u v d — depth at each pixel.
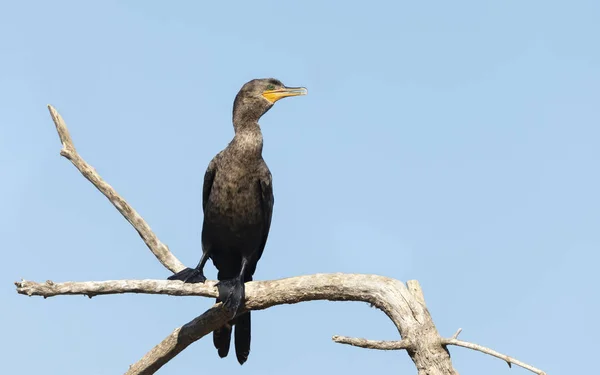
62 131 13.24
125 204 13.42
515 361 9.44
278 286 11.46
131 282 11.17
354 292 10.97
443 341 10.19
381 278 10.92
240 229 12.77
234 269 13.40
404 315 10.51
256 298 11.55
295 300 11.41
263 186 12.79
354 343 10.19
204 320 11.71
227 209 12.66
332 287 11.11
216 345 12.65
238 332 12.63
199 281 11.84
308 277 11.33
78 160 13.30
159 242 13.52
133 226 13.48
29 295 10.68
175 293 11.49
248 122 13.18
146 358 12.17
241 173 12.64
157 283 11.38
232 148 12.80
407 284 10.88
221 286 11.58
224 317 11.58
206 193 13.23
